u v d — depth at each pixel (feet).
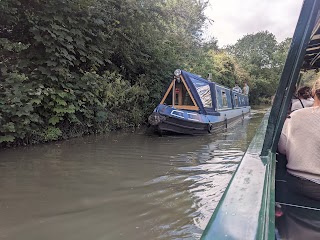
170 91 37.04
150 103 43.86
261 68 151.12
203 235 3.66
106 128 33.91
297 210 6.56
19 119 22.80
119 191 14.76
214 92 39.70
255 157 7.90
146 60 44.78
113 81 37.68
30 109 22.98
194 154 23.29
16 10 25.30
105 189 14.97
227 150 25.20
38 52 27.20
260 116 64.54
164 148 25.44
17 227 11.02
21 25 27.12
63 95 26.48
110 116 35.45
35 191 14.43
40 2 26.91
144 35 44.14
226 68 95.71
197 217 12.19
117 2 38.47
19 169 17.75
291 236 5.74
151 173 17.81
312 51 15.79
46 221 11.53
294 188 7.41
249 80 116.37
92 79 30.07
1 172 17.08
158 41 48.26
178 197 14.20
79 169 18.19
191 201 13.76
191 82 36.17
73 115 27.55
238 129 39.96
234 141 29.84
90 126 31.30
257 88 127.54
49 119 26.45
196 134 33.37
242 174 6.20
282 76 7.52
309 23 6.41
